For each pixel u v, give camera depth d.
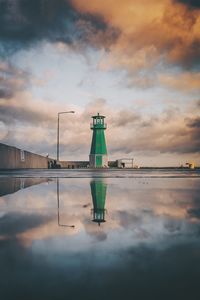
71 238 2.50
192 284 1.52
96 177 16.30
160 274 1.65
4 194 6.88
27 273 1.66
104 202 5.32
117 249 2.16
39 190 8.00
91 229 2.91
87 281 1.55
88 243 2.33
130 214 3.93
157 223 3.25
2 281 1.54
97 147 71.94
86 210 4.32
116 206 4.77
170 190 8.04
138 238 2.51
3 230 2.84
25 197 6.22
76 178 14.91
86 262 1.85
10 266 1.77
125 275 1.63
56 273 1.66
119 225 3.14
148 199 5.83
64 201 5.51
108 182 11.81
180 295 1.40
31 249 2.15
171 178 15.55
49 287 1.47
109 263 1.83
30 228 2.96
